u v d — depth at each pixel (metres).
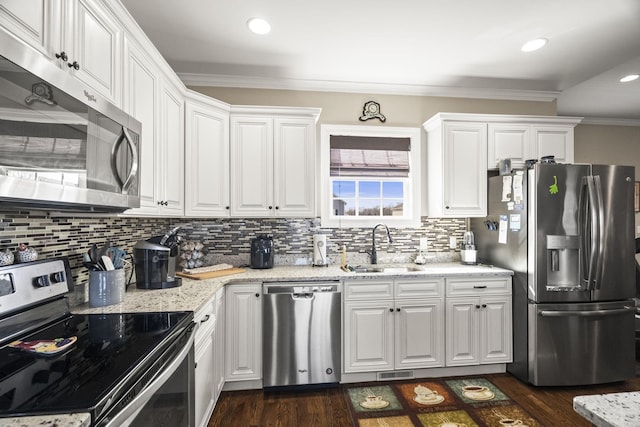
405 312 2.47
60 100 0.99
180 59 2.55
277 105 2.98
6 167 0.82
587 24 2.12
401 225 3.08
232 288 2.28
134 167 1.38
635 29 2.18
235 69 2.73
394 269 2.72
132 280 2.10
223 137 2.54
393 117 3.13
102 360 0.93
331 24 2.11
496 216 2.78
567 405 2.16
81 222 1.66
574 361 2.35
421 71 2.80
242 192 2.60
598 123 4.57
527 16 2.04
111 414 0.74
